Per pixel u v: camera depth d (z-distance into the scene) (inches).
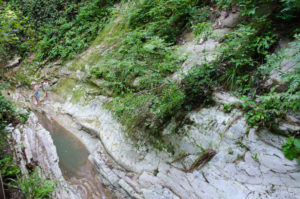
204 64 168.9
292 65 130.5
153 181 150.8
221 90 161.6
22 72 391.5
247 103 137.9
